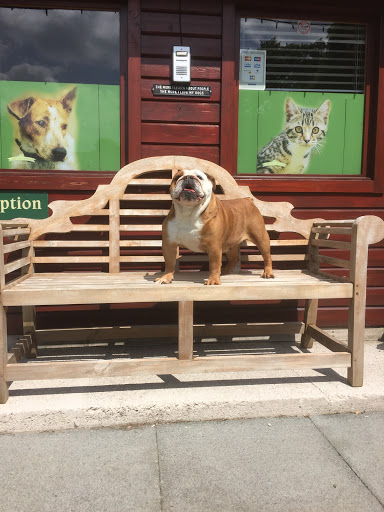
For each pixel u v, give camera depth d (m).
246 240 2.84
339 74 3.38
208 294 2.24
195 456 1.83
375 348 3.17
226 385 2.38
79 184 3.10
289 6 3.20
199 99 3.17
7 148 3.13
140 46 3.07
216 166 3.06
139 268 3.22
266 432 2.04
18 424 2.04
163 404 2.14
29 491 1.59
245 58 3.28
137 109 3.10
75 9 3.10
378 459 1.81
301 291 2.31
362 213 3.39
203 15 3.12
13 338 3.07
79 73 3.15
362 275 2.34
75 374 2.16
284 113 3.36
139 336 2.99
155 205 3.23
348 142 3.44
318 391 2.30
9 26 3.07
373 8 3.26
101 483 1.64
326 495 1.57
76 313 3.17
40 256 2.99
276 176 3.34
